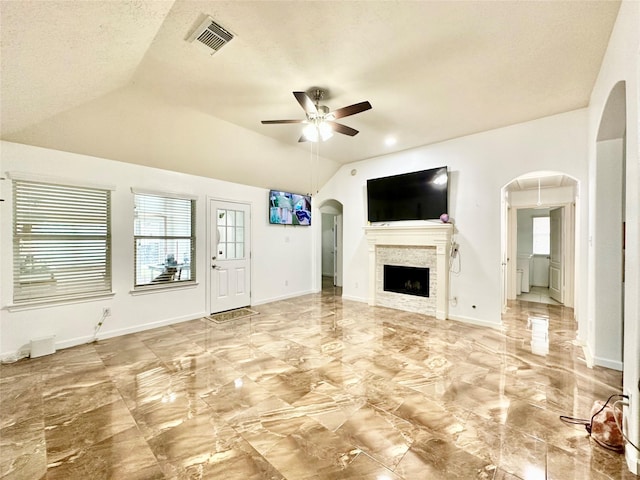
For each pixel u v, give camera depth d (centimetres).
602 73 247
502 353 315
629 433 161
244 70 262
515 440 180
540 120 370
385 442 180
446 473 155
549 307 530
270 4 184
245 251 536
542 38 219
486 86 290
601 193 280
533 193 577
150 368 283
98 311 362
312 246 674
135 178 394
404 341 353
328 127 306
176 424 198
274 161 504
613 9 189
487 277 414
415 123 385
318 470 158
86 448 175
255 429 193
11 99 227
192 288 456
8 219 304
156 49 231
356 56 241
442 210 445
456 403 221
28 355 312
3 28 146
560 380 255
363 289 569
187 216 455
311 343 348
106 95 296
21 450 173
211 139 405
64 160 336
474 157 424
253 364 291
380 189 521
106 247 370
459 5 187
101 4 158
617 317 276
